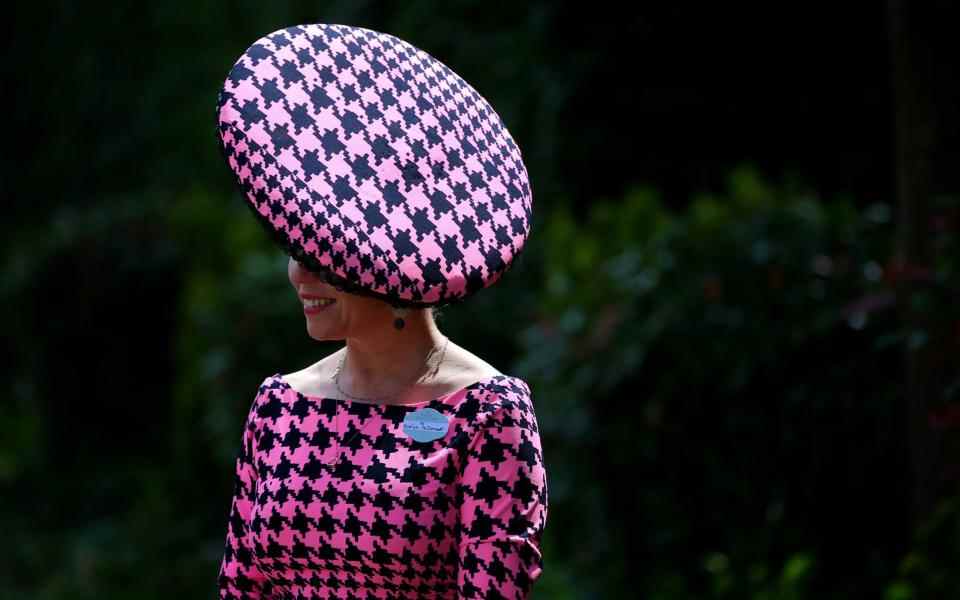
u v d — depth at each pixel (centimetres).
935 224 1550
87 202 5012
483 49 3678
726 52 3106
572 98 3266
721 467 1831
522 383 766
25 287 3938
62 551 3325
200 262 3675
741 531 1819
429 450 739
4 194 5128
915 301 1537
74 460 3906
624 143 3225
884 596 1673
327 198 704
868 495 1747
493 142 783
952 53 1540
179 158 4788
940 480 1537
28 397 4016
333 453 756
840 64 2967
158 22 4906
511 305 2795
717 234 1912
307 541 750
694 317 1838
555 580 2023
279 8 4581
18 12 5134
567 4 3281
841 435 1745
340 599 762
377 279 702
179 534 3142
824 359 1750
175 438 3309
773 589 1733
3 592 3100
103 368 3903
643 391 1894
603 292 2058
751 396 1800
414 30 3862
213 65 4778
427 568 738
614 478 1933
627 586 1936
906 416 1702
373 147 729
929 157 1555
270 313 2797
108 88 5000
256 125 709
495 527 725
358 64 751
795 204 1977
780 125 3053
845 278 1784
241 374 2811
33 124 5131
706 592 1855
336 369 796
